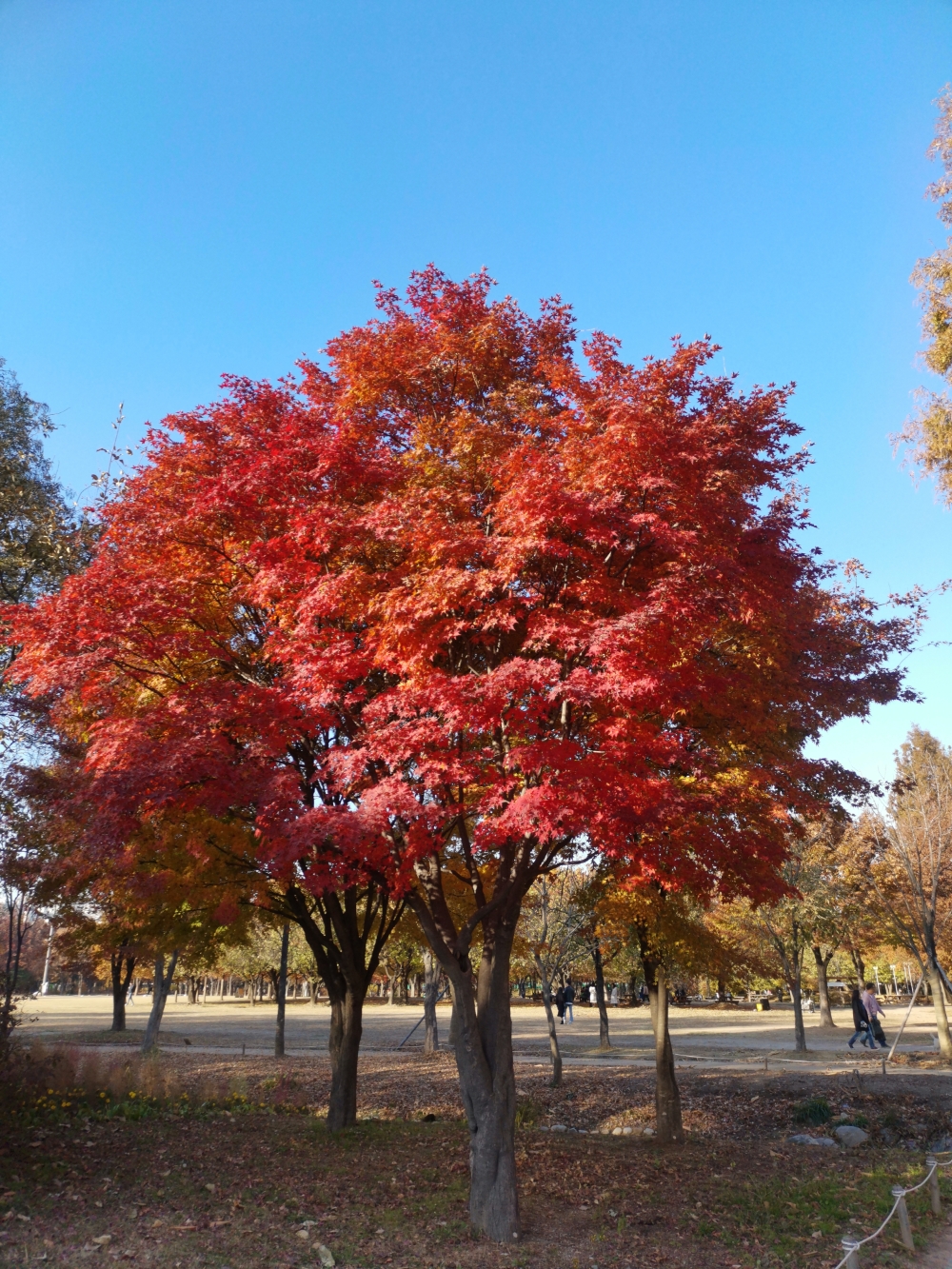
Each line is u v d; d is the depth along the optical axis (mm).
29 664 10367
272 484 10477
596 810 8719
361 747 9836
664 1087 15953
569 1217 10219
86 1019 51250
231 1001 92000
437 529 9352
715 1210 10836
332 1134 14180
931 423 17484
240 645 12625
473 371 12180
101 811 9109
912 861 27703
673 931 15445
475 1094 9883
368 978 16094
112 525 11812
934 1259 9320
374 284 13328
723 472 10398
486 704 8812
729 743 12281
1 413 21750
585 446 10047
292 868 10664
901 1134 16859
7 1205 8711
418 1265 8344
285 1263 8023
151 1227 8602
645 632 8891
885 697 13547
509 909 10945
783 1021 47812
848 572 15539
